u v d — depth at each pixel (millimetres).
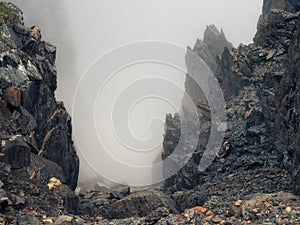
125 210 30062
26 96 30031
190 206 28625
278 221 18500
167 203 29766
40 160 29203
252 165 37219
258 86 55719
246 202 21516
